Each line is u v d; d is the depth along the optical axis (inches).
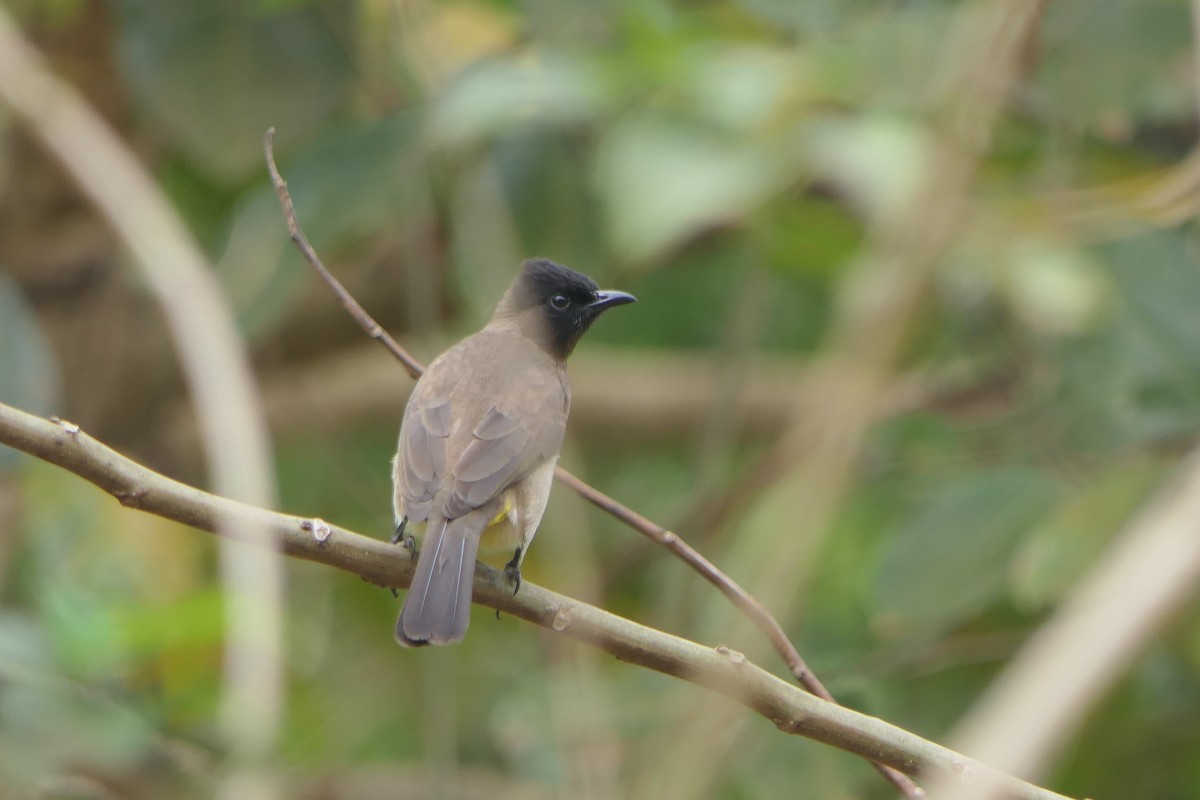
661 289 591.8
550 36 475.2
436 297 512.1
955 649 455.2
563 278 392.2
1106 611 165.0
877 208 415.2
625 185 402.9
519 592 277.6
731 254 564.4
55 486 468.4
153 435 565.3
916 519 441.1
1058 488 436.8
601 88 424.2
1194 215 454.6
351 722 517.7
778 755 436.5
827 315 580.4
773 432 585.9
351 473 580.1
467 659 530.0
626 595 539.8
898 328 338.6
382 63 490.6
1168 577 165.2
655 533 284.4
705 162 403.5
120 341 550.6
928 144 383.6
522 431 326.0
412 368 305.0
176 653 402.6
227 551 380.2
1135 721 453.1
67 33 517.7
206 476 570.3
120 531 466.0
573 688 438.6
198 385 378.0
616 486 608.4
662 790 355.3
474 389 335.3
